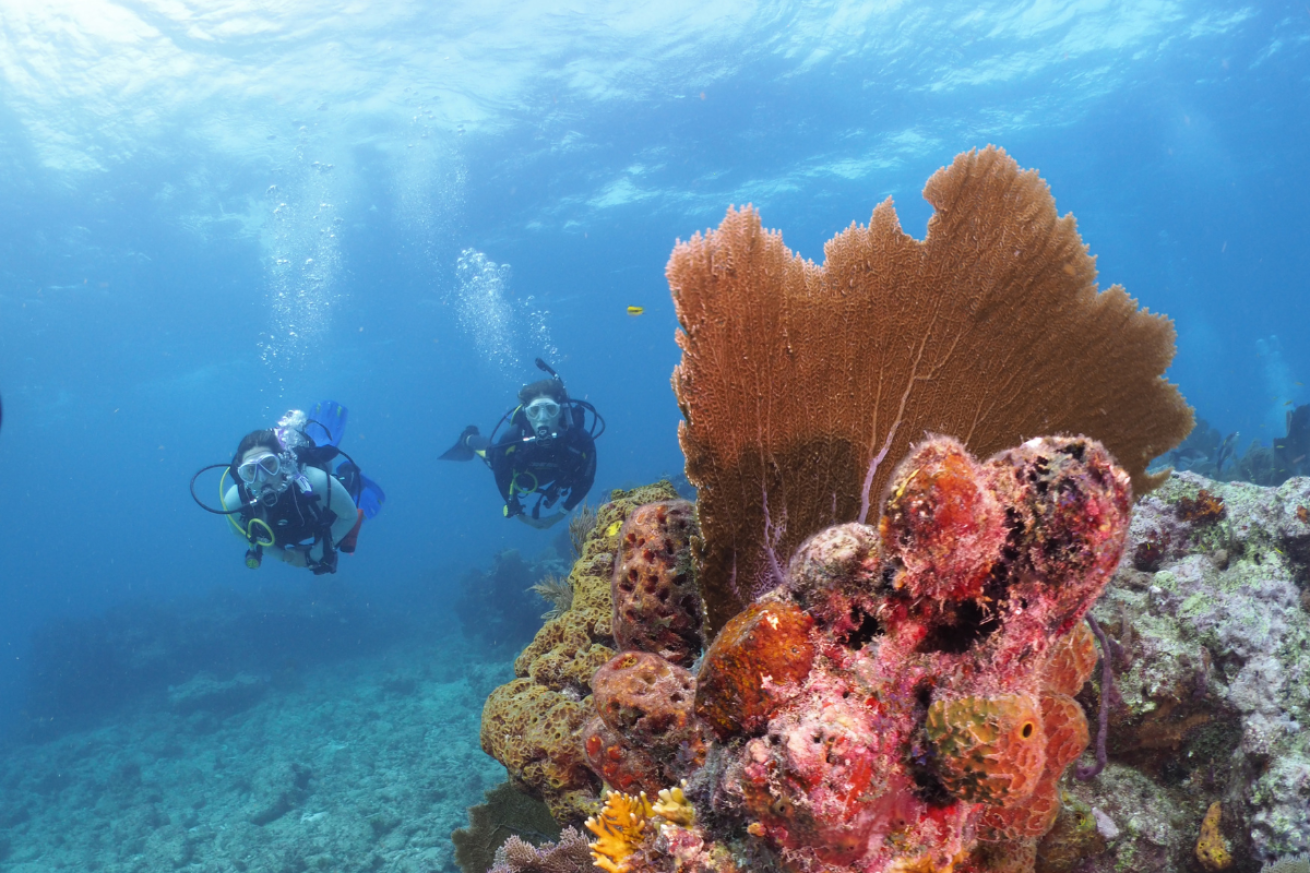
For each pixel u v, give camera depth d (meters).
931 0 26.56
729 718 1.21
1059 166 45.69
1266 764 2.05
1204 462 12.54
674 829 1.34
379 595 33.38
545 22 23.50
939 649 1.15
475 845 3.05
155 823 12.27
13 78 20.31
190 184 27.06
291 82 23.23
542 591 4.44
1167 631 2.40
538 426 8.30
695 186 38.75
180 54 20.98
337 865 9.45
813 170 40.06
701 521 1.72
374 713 15.70
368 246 37.62
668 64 27.11
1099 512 1.06
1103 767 2.10
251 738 15.80
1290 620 2.29
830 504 1.80
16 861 12.38
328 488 7.01
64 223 27.11
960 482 1.05
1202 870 2.13
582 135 30.61
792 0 25.20
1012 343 1.84
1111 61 33.03
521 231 40.09
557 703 2.61
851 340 1.75
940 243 1.76
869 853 1.09
